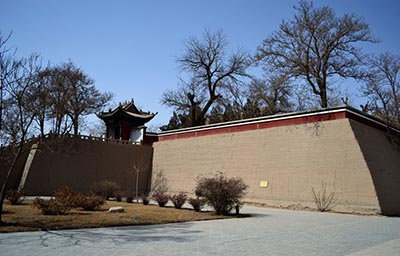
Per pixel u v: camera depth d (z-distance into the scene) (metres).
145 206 20.42
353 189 19.73
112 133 42.50
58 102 28.72
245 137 26.83
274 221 14.95
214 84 48.47
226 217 16.17
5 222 11.76
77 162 30.89
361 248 9.09
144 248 8.49
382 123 24.59
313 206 20.98
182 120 52.38
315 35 36.22
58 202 15.25
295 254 8.16
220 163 27.94
